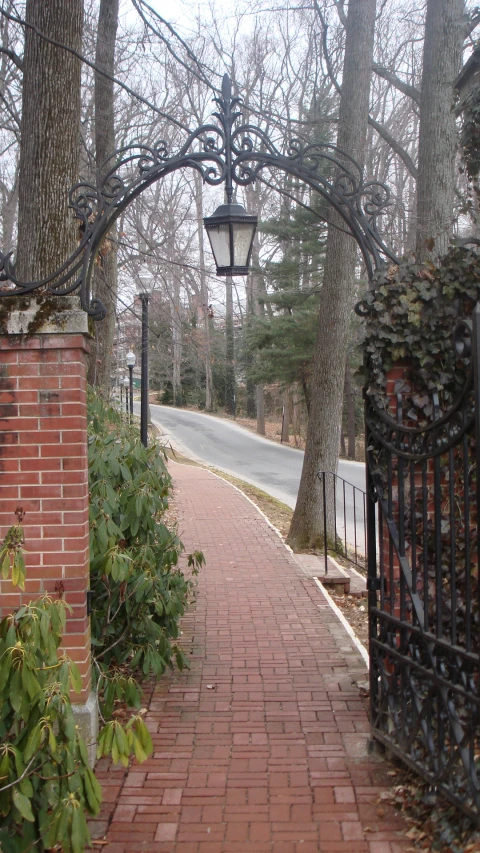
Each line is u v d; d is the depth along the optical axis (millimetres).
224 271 4699
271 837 3305
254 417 48406
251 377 30484
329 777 3838
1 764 2570
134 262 12273
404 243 10945
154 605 4980
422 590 4012
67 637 4020
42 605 3000
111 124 10672
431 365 3998
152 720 4582
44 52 6082
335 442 9828
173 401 52969
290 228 22641
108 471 4949
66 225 6164
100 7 10461
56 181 6125
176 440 32719
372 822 3420
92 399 6004
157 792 3717
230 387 48719
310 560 9094
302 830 3359
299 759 4051
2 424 4055
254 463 24953
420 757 3572
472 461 3768
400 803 3541
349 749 4160
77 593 4016
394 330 4004
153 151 4297
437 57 7480
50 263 6102
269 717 4605
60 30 6102
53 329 3998
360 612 7297
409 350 4035
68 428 4051
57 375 4059
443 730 3340
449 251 4070
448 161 7457
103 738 2803
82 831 2553
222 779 3836
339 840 3279
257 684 5145
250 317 27625
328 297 9805
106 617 4863
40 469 4043
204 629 6340
